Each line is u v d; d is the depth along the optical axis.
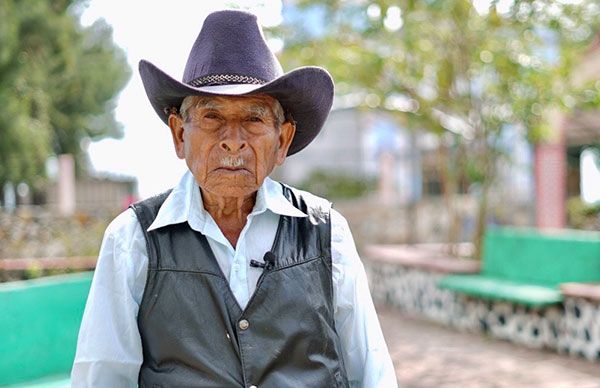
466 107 7.63
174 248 1.75
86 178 20.02
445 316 7.23
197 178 1.74
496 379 5.20
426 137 13.03
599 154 11.76
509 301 6.26
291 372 1.73
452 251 8.40
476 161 7.83
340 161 19.77
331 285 1.84
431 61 7.49
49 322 3.67
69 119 18.45
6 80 12.42
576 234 6.94
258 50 1.78
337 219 1.91
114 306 1.74
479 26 7.19
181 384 1.68
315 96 1.83
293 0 7.60
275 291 1.74
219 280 1.72
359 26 7.54
